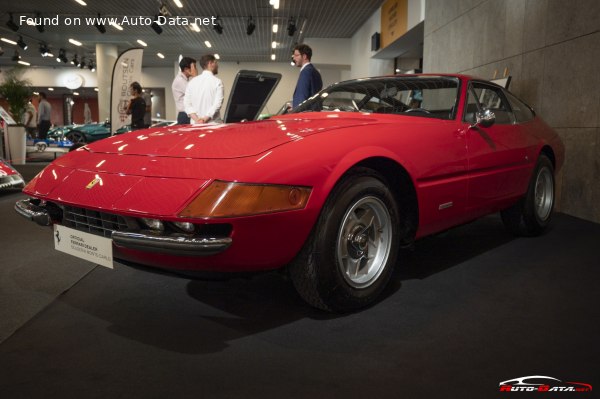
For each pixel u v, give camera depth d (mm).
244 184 1473
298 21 14055
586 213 3834
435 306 1908
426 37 7742
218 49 19219
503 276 2293
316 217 1620
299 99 4414
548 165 3098
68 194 1722
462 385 1313
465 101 2469
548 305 1919
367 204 1827
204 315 1830
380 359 1467
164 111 25000
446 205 2158
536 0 4508
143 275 2344
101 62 18031
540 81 4461
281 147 1611
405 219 2074
